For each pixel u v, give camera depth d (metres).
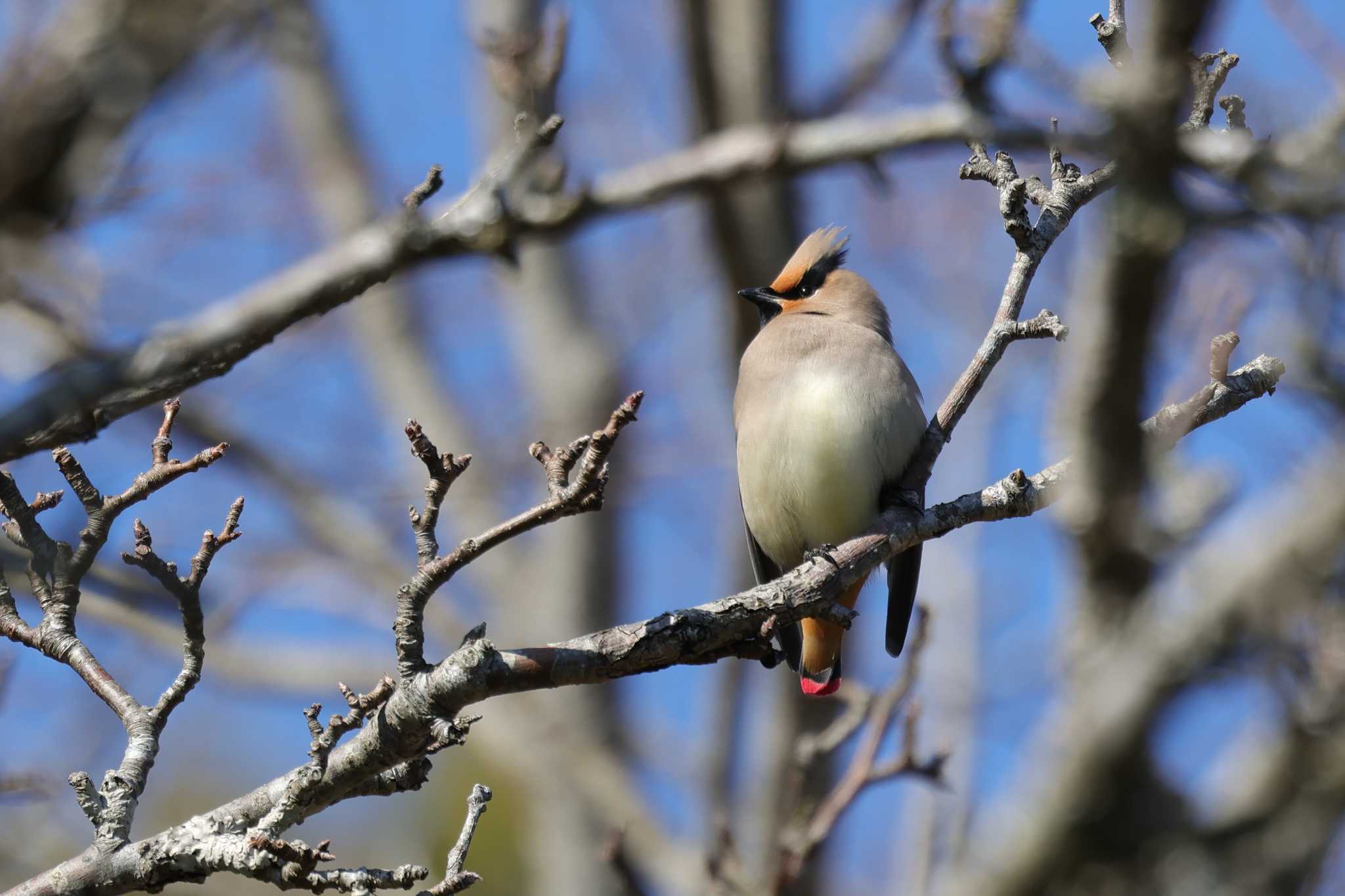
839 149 6.82
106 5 4.92
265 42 5.51
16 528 6.87
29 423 5.28
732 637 7.13
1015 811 11.58
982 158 8.47
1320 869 11.34
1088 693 10.38
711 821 15.98
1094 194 8.48
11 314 6.15
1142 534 8.74
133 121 5.03
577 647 6.74
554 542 17.80
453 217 6.46
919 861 11.20
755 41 14.78
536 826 16.19
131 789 6.51
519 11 16.39
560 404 18.08
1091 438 8.49
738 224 14.70
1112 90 6.38
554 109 8.16
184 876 6.32
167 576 6.69
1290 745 11.01
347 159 17.00
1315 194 6.33
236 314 5.77
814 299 12.35
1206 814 11.53
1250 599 9.19
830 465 10.59
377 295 18.34
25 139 4.84
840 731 9.99
